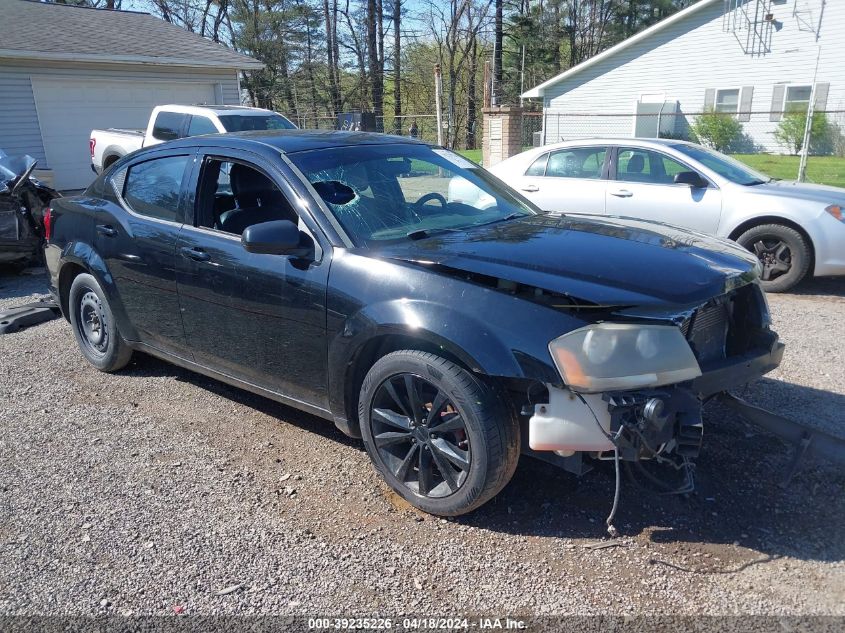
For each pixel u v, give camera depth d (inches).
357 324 126.8
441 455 122.6
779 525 120.9
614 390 107.5
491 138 653.9
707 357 126.3
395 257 127.6
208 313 158.1
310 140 160.9
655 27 1085.1
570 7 1918.1
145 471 146.0
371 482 140.0
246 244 131.4
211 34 1833.2
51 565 115.5
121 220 180.5
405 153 166.2
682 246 133.8
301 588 108.7
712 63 1070.4
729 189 287.6
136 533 124.0
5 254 333.4
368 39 1855.3
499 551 116.5
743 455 144.6
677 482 132.0
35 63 639.1
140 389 191.5
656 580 108.0
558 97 1198.3
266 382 152.3
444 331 115.3
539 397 116.1
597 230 144.3
